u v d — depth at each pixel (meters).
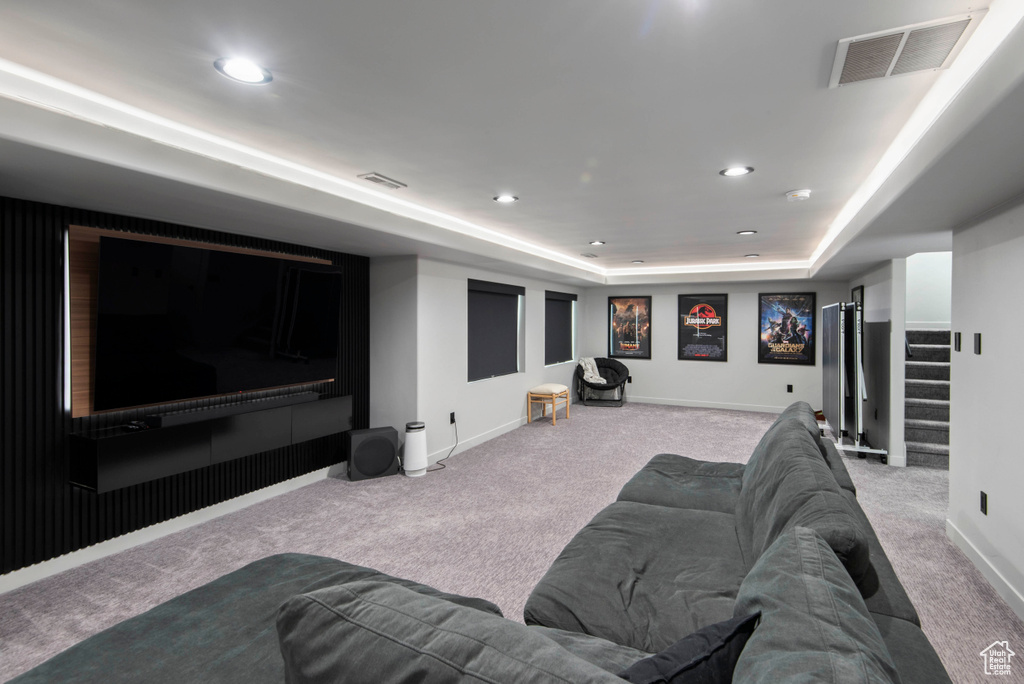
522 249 5.80
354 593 0.92
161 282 3.21
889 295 5.05
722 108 2.23
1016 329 2.56
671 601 1.72
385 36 1.68
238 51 1.78
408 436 4.72
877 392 5.38
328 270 4.37
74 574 2.92
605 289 9.06
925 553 3.15
